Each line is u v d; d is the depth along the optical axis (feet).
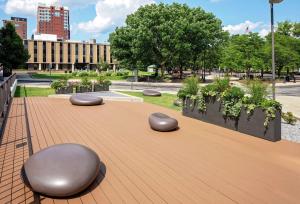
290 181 18.62
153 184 17.47
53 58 341.21
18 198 15.07
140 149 24.82
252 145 26.96
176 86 116.67
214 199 15.75
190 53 149.79
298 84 139.64
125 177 18.43
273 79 34.65
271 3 35.70
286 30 192.13
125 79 161.58
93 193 16.05
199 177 18.83
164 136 29.60
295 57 160.97
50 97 58.95
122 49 158.20
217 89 36.01
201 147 25.94
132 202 15.11
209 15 159.43
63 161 16.06
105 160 21.68
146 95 69.41
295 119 40.29
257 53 161.17
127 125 34.47
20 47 165.37
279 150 25.53
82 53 358.02
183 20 142.00
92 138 28.14
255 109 30.01
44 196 15.40
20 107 45.29
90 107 47.70
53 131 30.37
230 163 21.80
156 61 158.20
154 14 144.77
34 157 16.65
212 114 36.37
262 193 16.74
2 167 19.42
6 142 25.57
